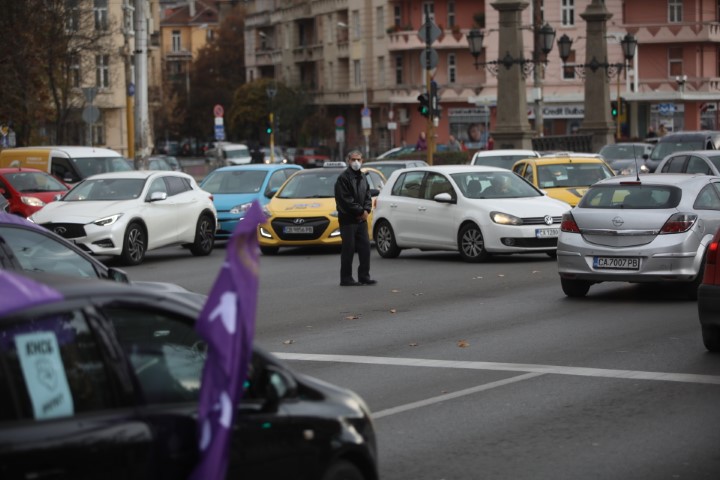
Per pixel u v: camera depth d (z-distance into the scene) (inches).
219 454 422.9
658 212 1456.7
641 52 7628.0
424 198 2119.8
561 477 695.7
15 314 409.7
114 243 2108.8
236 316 425.7
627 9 7642.7
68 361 420.2
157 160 4997.5
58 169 3125.0
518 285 1699.1
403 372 1032.8
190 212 2332.7
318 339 1237.1
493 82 7751.0
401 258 2191.2
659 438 783.7
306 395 506.9
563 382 976.9
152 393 442.0
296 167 2723.9
